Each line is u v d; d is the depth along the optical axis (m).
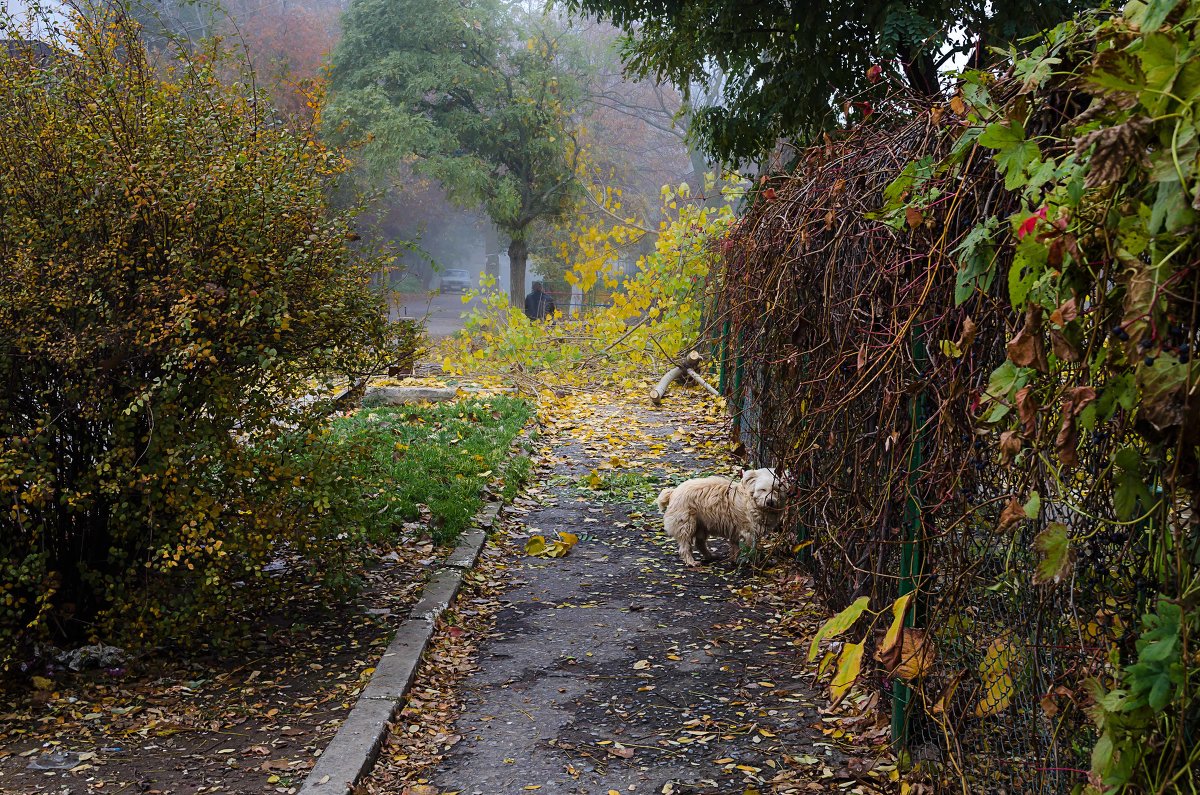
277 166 5.55
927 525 3.69
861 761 4.29
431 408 12.62
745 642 5.82
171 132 5.31
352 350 5.89
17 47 5.41
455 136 36.59
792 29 10.59
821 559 5.93
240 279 5.18
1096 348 2.25
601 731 4.70
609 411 13.95
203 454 5.08
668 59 12.09
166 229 5.11
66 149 5.05
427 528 7.76
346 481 5.90
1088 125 2.17
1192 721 2.05
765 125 11.30
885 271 3.94
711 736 4.61
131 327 4.98
